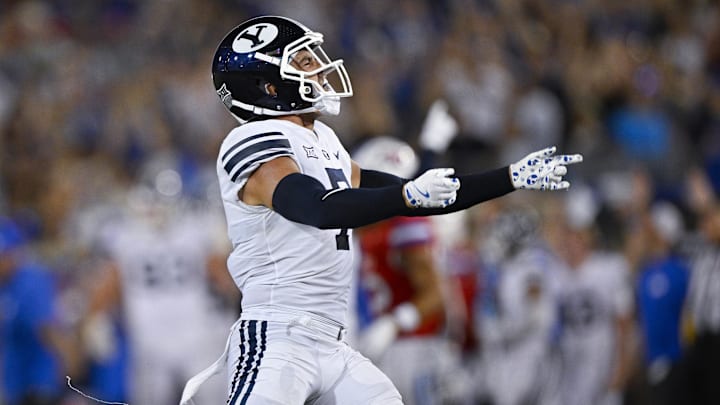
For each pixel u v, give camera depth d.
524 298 27.00
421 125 42.59
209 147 41.47
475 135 41.44
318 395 13.20
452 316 26.03
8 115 43.53
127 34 49.94
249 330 12.95
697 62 46.22
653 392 24.19
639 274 26.97
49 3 50.59
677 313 25.14
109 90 45.94
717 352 22.84
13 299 26.84
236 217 13.02
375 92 43.94
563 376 27.58
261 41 13.20
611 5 48.53
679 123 41.31
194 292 30.08
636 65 43.66
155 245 29.80
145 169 39.47
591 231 31.39
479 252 28.12
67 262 31.28
